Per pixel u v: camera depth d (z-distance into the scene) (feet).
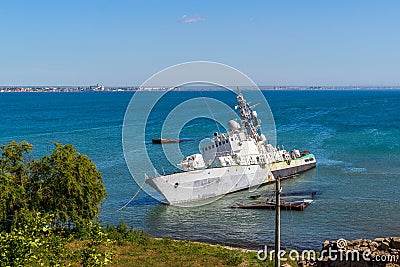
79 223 136.26
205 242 151.84
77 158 147.13
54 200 136.87
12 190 131.13
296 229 160.35
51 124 561.02
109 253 81.56
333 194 206.18
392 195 202.69
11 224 129.29
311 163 264.11
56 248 78.02
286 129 474.49
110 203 198.18
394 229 159.12
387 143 358.64
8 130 498.28
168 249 133.90
